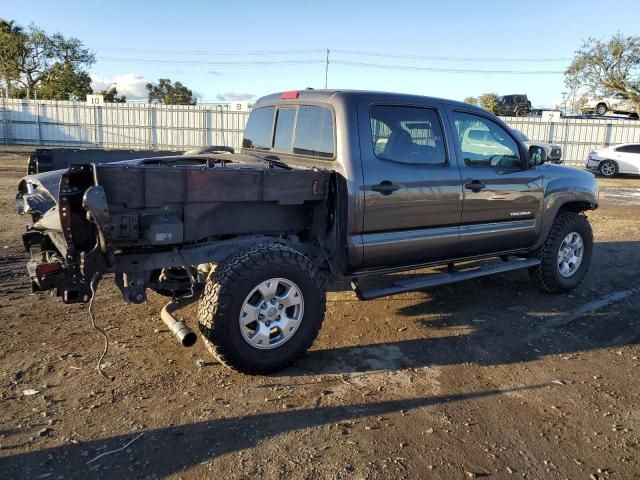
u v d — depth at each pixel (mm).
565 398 3811
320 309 4156
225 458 3008
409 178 4648
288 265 3947
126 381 3832
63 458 2969
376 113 4551
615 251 8484
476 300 5863
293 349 4047
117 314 5078
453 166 5012
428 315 5375
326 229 4441
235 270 3766
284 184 4105
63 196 3363
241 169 3906
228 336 3750
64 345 4371
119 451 3043
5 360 4066
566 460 3094
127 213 3525
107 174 3395
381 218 4539
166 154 5852
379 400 3697
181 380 3883
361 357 4383
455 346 4656
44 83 46781
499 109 42406
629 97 35812
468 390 3881
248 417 3430
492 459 3074
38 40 45344
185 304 4195
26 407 3449
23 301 5324
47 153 4945
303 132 4844
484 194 5215
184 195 3695
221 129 32094
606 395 3865
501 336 4902
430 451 3129
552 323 5254
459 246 5152
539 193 5707
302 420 3414
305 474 2887
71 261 3455
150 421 3350
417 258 4910
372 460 3023
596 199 6387
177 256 3873
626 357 4527
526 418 3531
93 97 32344
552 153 19656
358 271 4590
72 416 3371
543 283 6000
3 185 14273
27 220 9344
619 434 3377
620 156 24047
